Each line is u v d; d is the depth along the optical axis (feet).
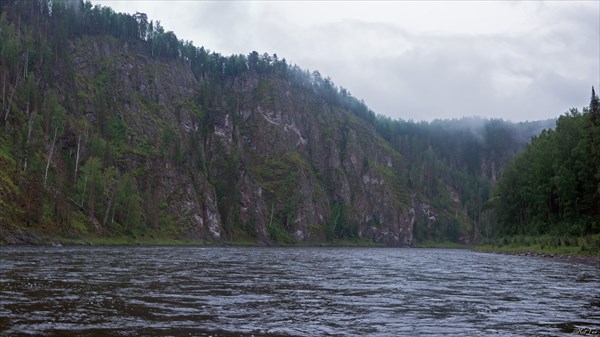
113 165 526.16
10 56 492.54
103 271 122.42
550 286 108.47
